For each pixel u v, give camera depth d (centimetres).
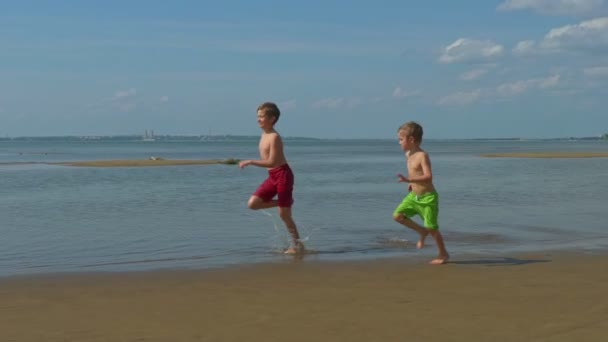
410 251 730
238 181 1988
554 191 1566
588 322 427
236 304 479
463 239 824
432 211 668
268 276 580
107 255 710
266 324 426
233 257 691
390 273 594
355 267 624
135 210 1162
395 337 397
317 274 589
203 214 1098
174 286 539
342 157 4834
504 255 694
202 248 755
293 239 774
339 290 522
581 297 495
